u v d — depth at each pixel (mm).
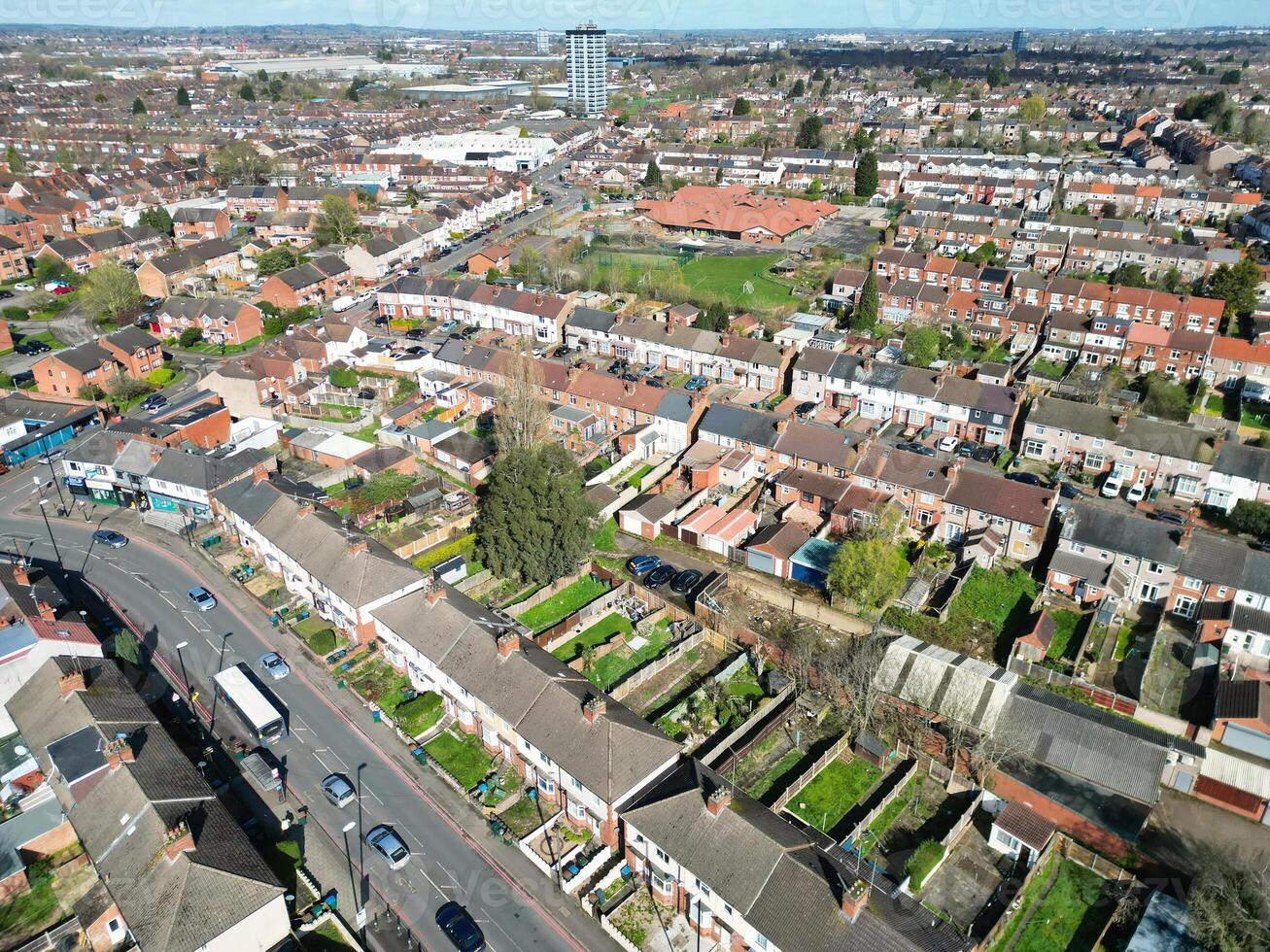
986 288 169125
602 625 88125
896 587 87062
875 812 65688
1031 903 58875
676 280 178750
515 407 110688
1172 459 105625
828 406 132000
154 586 92312
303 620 87250
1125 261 184625
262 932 54031
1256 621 80000
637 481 110750
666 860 57594
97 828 58375
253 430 122688
